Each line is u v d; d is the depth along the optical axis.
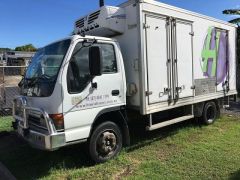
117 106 5.61
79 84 4.99
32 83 5.25
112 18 5.82
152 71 6.02
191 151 5.95
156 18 6.10
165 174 4.84
